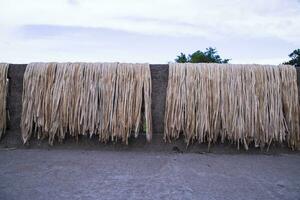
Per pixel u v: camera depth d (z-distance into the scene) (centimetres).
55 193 184
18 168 235
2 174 220
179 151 303
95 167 242
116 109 296
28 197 177
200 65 304
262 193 191
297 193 192
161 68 316
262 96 296
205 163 262
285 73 302
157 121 314
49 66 304
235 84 296
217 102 293
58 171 229
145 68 304
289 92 299
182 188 197
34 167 239
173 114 296
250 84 297
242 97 295
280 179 219
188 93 296
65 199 176
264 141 293
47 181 206
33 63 309
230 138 293
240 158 282
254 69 301
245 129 291
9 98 319
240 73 299
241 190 196
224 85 296
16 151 295
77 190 190
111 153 292
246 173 234
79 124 294
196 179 216
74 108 296
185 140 298
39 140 308
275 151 302
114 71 301
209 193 190
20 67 320
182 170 238
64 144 307
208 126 291
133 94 297
